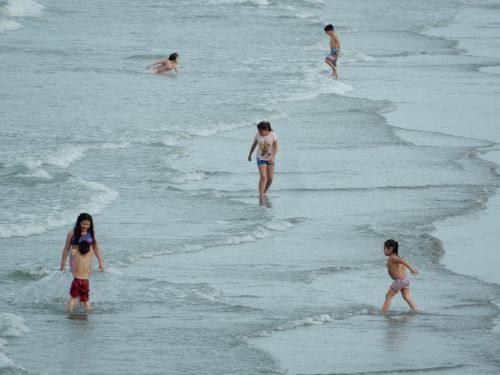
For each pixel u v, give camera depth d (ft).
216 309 99.86
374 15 422.00
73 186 145.38
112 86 233.35
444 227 134.92
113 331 92.07
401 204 145.59
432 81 260.21
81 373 80.79
